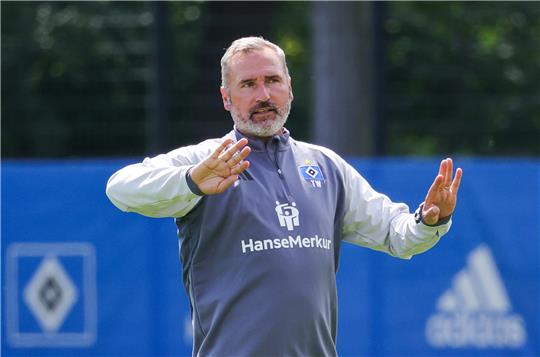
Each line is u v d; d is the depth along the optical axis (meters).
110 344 29.44
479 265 29.09
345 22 37.44
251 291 16.91
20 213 29.70
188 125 42.75
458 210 29.17
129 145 52.59
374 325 28.95
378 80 34.62
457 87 54.81
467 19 55.84
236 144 16.03
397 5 55.22
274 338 16.84
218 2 46.62
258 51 17.34
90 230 29.64
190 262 17.44
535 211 29.08
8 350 29.55
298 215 17.19
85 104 53.94
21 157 54.28
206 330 17.20
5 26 55.22
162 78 35.72
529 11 56.41
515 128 53.59
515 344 29.03
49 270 29.67
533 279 29.08
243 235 16.98
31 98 54.56
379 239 18.14
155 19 35.75
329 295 17.45
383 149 34.53
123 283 29.48
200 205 17.11
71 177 29.75
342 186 17.88
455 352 29.02
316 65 38.00
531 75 56.03
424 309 28.98
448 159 16.97
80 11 55.25
